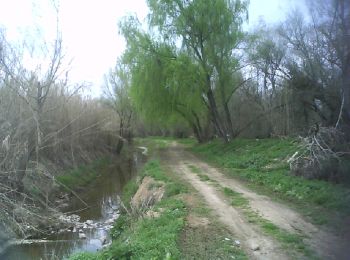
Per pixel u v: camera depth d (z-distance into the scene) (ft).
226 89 110.11
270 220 36.58
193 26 101.35
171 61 102.89
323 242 29.55
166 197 52.03
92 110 118.62
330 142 53.78
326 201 41.60
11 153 50.96
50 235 51.26
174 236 31.04
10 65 54.29
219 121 109.19
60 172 82.58
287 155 67.56
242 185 57.00
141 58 108.99
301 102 79.51
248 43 103.65
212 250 28.66
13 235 45.55
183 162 91.45
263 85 108.68
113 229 51.44
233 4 103.04
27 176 57.21
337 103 64.13
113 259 28.71
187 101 107.76
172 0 103.35
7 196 49.24
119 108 152.46
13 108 53.01
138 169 107.34
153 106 113.80
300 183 49.73
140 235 34.27
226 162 81.25
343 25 39.27
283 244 29.48
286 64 85.51
